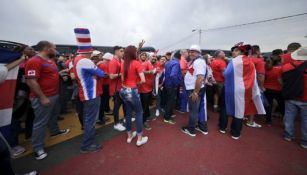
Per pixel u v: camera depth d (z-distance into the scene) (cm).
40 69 226
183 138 315
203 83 314
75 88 367
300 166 235
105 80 397
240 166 234
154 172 220
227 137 320
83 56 242
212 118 428
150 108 517
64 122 400
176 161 244
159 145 288
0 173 147
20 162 236
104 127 365
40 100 226
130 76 260
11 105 210
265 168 231
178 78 381
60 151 267
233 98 301
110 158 249
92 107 251
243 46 291
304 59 271
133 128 362
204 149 277
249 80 291
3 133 205
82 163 237
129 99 264
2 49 189
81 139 309
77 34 236
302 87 272
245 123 394
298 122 402
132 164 236
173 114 455
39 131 240
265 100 361
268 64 375
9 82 205
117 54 335
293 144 295
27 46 297
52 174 213
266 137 321
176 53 383
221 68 438
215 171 223
